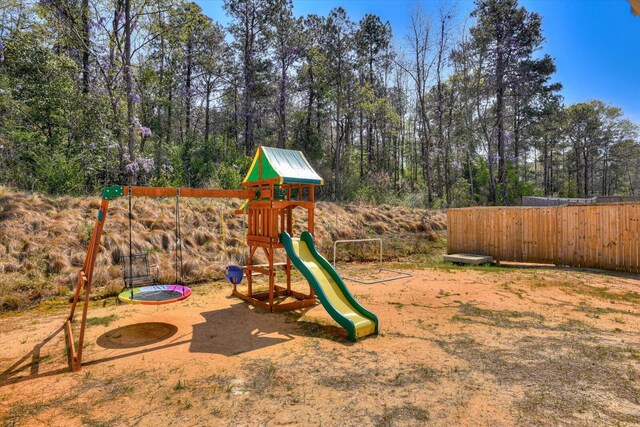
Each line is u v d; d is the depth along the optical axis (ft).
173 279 25.04
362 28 86.99
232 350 13.56
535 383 10.58
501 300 20.76
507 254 35.35
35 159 34.30
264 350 13.53
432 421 8.60
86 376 11.35
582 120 140.05
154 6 42.09
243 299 21.43
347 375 11.25
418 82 80.02
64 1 38.83
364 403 9.50
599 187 208.85
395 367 11.84
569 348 13.38
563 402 9.47
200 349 13.67
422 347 13.67
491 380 10.80
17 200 27.40
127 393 10.25
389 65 98.58
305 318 17.83
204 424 8.61
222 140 85.61
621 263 29.25
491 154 78.74
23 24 41.37
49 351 13.52
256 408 9.31
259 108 79.92
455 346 13.74
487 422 8.54
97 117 41.52
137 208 31.94
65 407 9.52
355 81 81.41
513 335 14.93
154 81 55.57
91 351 13.50
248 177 21.88
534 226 34.04
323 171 76.89
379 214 52.26
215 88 87.30
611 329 15.56
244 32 75.56
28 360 12.69
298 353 13.20
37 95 40.01
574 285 24.59
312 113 86.22
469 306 19.53
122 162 38.91
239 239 32.73
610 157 169.07
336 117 78.64
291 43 75.00
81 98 40.91
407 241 44.52
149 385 10.73
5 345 14.14
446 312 18.44
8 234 24.03
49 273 22.57
